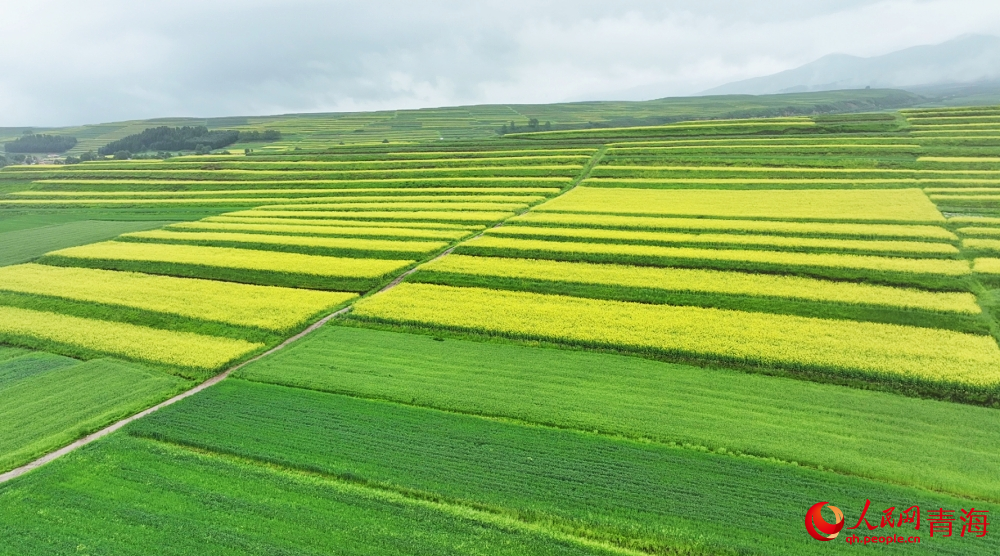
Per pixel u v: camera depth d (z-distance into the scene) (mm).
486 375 30125
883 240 50219
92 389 30406
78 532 19531
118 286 47031
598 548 18172
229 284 46906
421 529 19156
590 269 46625
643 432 24250
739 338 33062
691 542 18156
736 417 25281
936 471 21094
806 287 40625
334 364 31984
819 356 30328
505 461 22594
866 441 23141
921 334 32938
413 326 37250
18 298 45125
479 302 40469
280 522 19688
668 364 30734
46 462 24031
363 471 22219
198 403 28016
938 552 17328
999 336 32531
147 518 20031
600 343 33312
